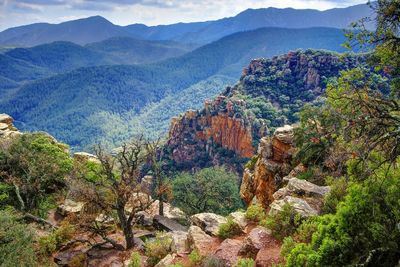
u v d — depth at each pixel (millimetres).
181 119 186750
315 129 29641
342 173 21781
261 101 174125
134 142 35125
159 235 26516
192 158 172250
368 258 9312
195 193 56219
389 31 14641
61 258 28188
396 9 13844
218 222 23609
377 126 11336
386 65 16203
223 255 17609
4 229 21219
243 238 20172
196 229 22062
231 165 154375
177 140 181250
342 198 16906
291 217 17516
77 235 32156
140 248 27812
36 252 28484
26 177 37500
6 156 38500
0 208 33750
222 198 56938
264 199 33750
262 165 34688
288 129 35375
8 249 20172
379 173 11375
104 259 27141
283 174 32781
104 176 36906
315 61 178125
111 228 33719
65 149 47219
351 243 10211
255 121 158250
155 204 45312
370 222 10297
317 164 27891
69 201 37594
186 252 20672
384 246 9594
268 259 15516
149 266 23047
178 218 41969
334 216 11383
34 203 37062
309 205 18688
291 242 15062
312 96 168750
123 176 29828
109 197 31094
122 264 25406
